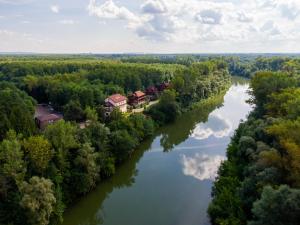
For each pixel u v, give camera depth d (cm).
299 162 4194
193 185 6356
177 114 11350
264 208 3600
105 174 6406
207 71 17738
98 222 5284
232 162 5859
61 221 4975
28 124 6688
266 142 5888
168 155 8119
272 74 9638
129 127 7994
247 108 13462
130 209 5581
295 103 6275
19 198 4450
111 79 14000
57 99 11888
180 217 5216
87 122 8831
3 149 4622
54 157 5347
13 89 11856
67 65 17875
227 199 4659
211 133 9981
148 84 14900
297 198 3503
